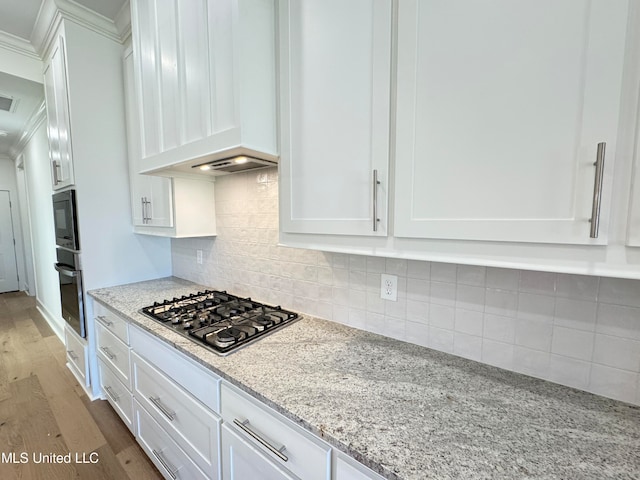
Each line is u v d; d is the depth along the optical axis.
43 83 2.38
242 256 1.84
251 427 0.94
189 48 1.23
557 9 0.58
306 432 0.79
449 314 1.10
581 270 0.59
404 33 0.78
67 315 2.33
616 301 0.81
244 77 1.03
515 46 0.63
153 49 1.42
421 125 0.77
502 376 0.96
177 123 1.33
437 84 0.74
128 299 1.84
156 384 1.41
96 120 2.01
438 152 0.75
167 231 1.87
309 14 0.98
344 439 0.69
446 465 0.62
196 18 1.18
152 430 1.50
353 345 1.18
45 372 2.58
